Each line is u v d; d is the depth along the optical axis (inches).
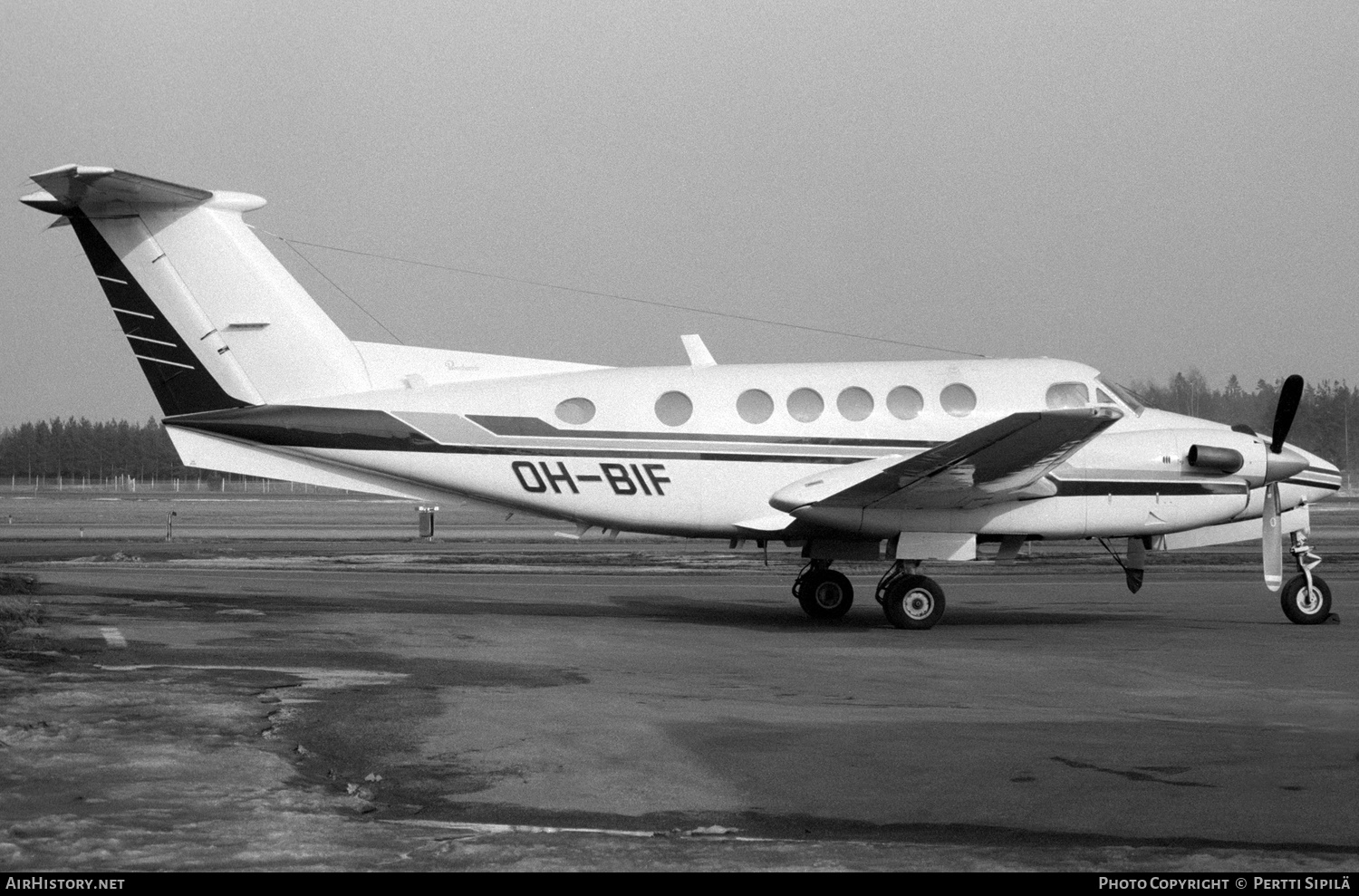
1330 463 1200.8
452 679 770.8
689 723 624.4
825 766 529.7
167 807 450.3
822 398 1185.4
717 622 1153.4
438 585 1542.8
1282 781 501.4
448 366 1219.2
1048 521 1147.3
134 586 1469.0
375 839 416.2
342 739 580.1
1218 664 861.2
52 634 977.5
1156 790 486.9
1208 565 2007.9
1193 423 1219.2
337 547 2471.7
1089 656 906.7
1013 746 569.6
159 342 1164.5
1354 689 745.0
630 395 1189.1
